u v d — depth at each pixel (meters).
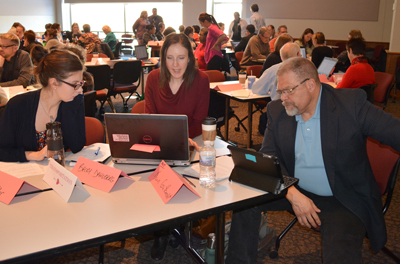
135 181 1.44
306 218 1.49
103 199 1.28
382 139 1.48
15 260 0.94
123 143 1.54
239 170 1.45
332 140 1.53
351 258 1.37
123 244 2.14
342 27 9.08
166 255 2.05
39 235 1.05
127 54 11.24
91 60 5.35
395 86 5.76
